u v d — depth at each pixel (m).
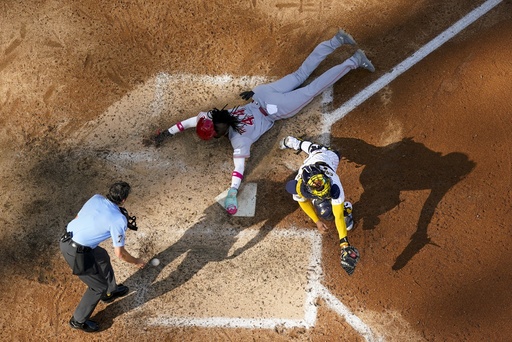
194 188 20.72
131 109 22.27
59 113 22.23
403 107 21.55
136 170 21.11
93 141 21.67
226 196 20.28
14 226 20.22
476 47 22.58
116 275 19.38
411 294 18.48
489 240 19.06
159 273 19.34
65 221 20.23
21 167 21.28
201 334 18.23
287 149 21.17
